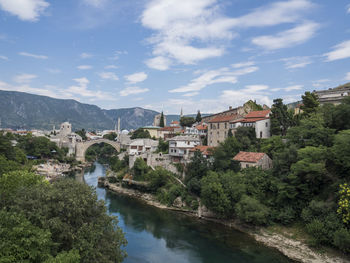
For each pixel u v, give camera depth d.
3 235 20.45
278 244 42.34
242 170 58.19
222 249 41.91
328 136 49.19
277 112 74.75
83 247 25.03
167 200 67.62
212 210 55.22
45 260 20.86
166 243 44.28
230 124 81.31
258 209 46.78
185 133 110.25
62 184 31.03
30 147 119.94
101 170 128.00
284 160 50.22
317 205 40.16
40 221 24.09
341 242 34.41
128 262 37.47
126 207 66.06
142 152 92.44
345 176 42.28
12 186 31.92
